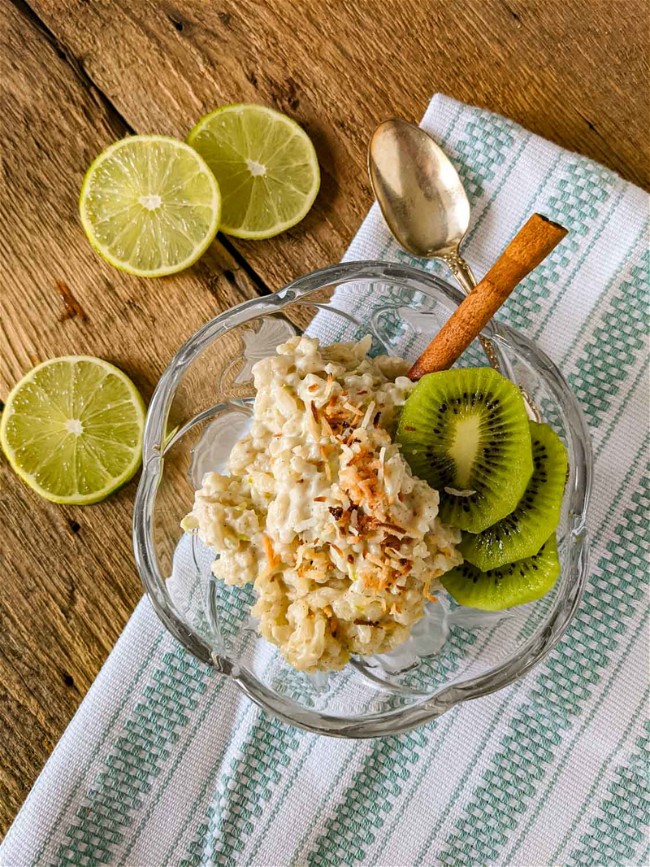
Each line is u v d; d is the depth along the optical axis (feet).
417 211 1.22
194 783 1.23
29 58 1.25
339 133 1.26
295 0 1.26
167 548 1.16
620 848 1.22
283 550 0.99
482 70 1.26
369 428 0.99
